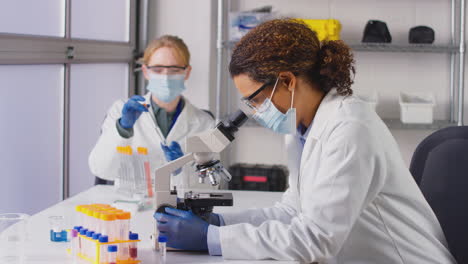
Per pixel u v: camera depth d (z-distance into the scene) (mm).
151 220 1923
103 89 3416
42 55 2510
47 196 2730
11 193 2436
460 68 3729
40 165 2660
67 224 1823
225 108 4031
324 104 1577
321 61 1541
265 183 3732
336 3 3904
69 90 2865
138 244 1646
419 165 1943
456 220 1806
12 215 1537
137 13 3840
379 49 3645
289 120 1559
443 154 1869
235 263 1495
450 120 3891
